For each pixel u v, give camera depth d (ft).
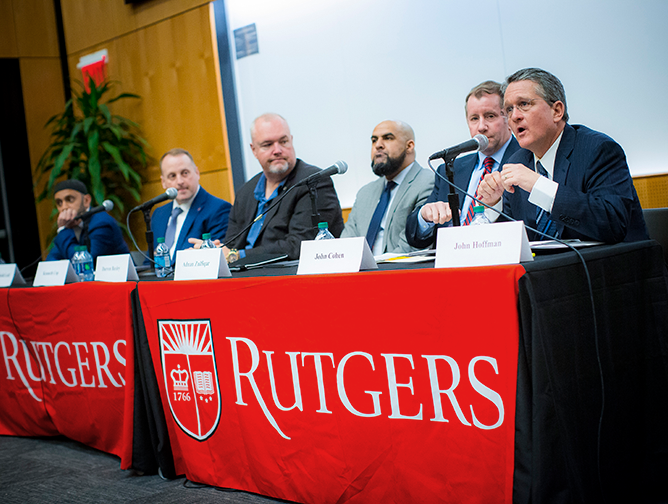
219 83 14.21
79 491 5.77
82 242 10.16
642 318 4.54
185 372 5.47
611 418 4.12
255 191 9.52
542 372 3.51
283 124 9.14
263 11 13.67
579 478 3.70
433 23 11.46
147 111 15.46
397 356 4.07
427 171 8.52
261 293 4.79
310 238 8.30
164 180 10.79
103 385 6.35
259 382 4.91
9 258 16.34
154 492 5.51
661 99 9.27
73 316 6.53
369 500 4.35
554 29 10.14
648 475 4.47
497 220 6.35
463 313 3.73
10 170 16.25
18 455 7.14
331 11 12.70
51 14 16.69
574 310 3.86
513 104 5.86
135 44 15.46
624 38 9.48
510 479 3.65
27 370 7.38
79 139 14.80
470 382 3.76
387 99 12.23
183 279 5.67
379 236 8.68
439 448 3.95
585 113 10.02
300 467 4.73
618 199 5.02
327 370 4.45
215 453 5.38
